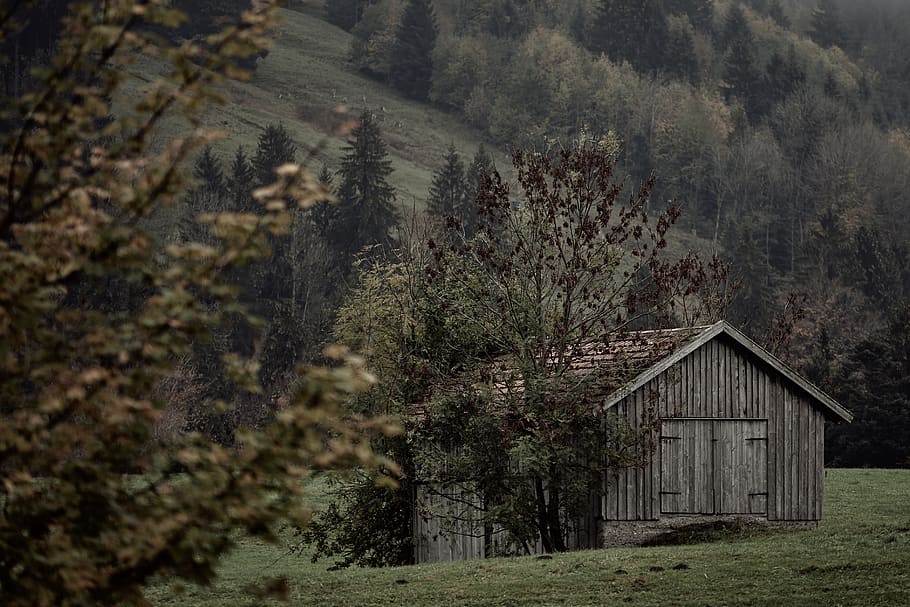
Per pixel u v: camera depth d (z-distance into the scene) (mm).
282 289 112188
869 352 79312
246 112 192750
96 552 8914
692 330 34375
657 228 32562
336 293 108062
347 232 122625
